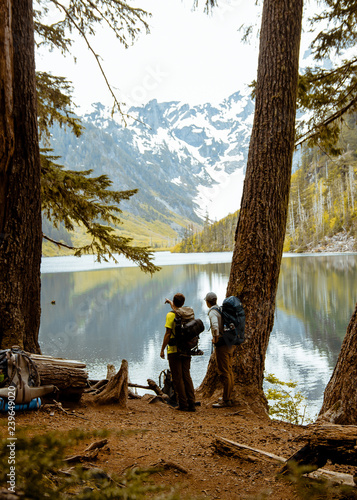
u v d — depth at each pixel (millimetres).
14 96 4672
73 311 34062
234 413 4977
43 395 4027
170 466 2746
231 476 2635
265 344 5660
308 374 16094
